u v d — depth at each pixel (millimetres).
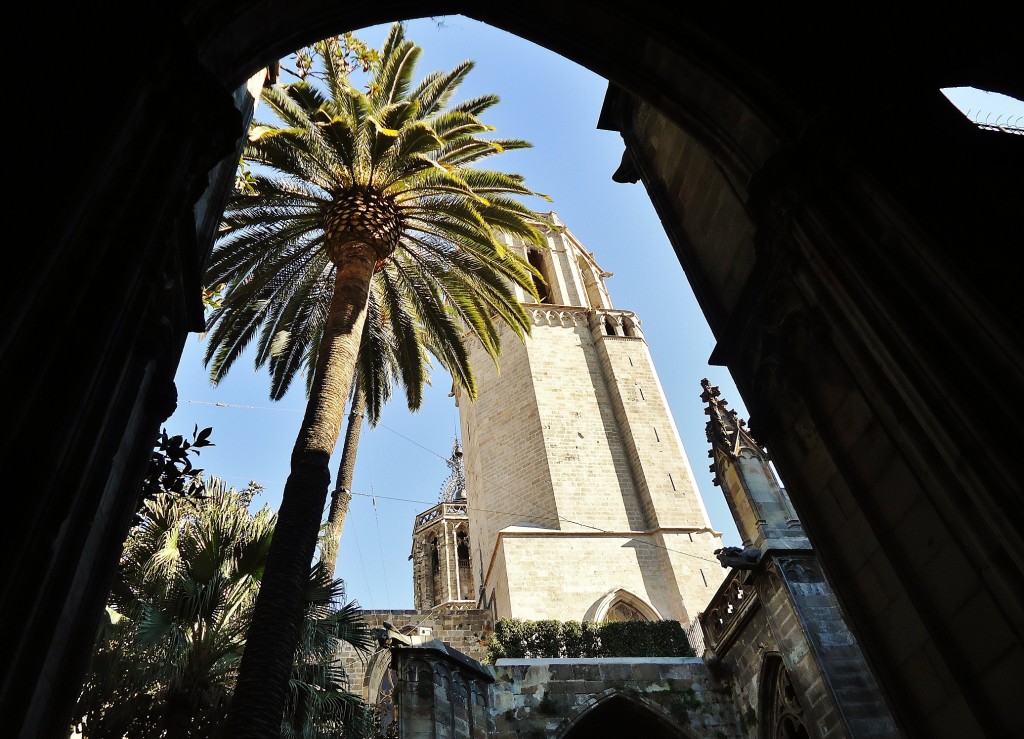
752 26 7605
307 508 11078
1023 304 4875
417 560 55156
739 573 18812
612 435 36312
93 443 3994
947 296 5121
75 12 5051
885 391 5652
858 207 6023
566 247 48406
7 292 3754
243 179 17219
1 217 4023
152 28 5230
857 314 5723
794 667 15367
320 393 13047
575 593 29016
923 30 6938
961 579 5230
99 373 4133
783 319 7359
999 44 6895
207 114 5387
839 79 6836
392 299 20391
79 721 12844
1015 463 4379
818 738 14430
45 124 4473
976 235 5355
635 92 8555
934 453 5203
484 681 17406
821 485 7082
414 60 19469
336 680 15875
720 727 18359
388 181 17500
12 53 4570
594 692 18312
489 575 33250
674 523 32188
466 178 19094
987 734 4969
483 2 8281
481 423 37938
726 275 8969
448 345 20734
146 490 8602
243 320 20031
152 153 4918
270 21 6758
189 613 13617
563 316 42125
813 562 16141
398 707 15672
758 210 7055
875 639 6246
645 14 7922
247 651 9367
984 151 6098
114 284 4191
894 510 5977
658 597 29719
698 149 9547
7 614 3250
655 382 39125
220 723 13359
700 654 23641
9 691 3629
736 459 18328
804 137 6508
